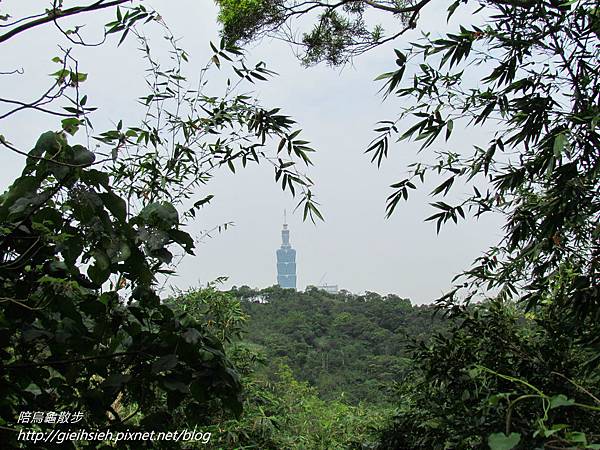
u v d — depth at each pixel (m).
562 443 1.03
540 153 2.09
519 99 2.10
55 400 1.63
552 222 2.13
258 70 2.13
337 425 4.27
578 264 2.34
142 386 1.72
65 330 1.56
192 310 3.32
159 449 1.68
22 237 1.50
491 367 2.32
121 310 1.68
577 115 2.00
